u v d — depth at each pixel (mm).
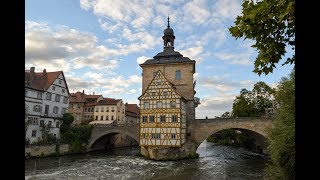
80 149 43000
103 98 76438
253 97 54000
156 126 36594
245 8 3400
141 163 32531
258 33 3340
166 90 36844
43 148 36562
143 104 37688
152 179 23453
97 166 30234
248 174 25469
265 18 3191
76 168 28766
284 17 2998
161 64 42625
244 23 3307
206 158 37344
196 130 38969
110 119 67812
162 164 31781
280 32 3264
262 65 3463
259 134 38688
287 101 15562
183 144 36344
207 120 38812
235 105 54781
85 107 70125
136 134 43500
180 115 35938
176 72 42031
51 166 29953
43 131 40781
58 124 45219
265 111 51812
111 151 48969
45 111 43312
